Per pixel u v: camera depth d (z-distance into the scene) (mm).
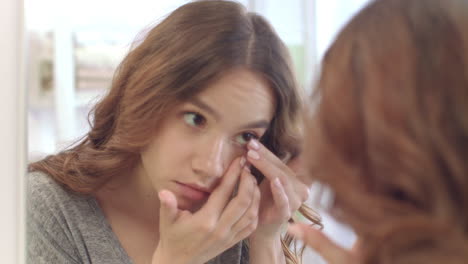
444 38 268
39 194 570
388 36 282
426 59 268
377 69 278
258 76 523
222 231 520
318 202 316
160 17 647
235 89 508
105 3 845
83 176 587
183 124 531
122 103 586
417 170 259
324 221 552
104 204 609
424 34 273
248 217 535
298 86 577
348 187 285
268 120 555
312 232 369
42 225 556
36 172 603
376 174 277
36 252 534
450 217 255
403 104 265
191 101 512
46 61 780
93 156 602
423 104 263
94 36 838
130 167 608
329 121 298
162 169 547
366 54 286
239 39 514
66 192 594
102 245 576
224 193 525
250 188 531
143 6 837
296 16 748
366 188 285
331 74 302
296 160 581
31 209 537
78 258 575
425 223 255
